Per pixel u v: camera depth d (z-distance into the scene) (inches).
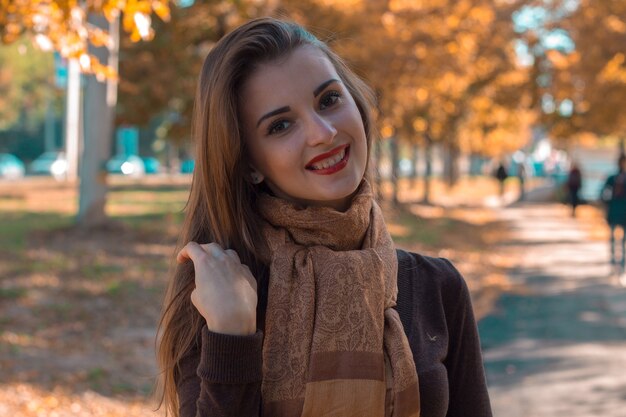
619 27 913.5
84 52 214.7
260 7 706.2
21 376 289.7
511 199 1769.2
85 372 300.8
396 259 82.3
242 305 72.4
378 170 97.9
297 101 79.0
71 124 1865.2
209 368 70.8
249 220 80.4
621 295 529.7
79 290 461.1
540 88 1130.0
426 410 79.7
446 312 86.3
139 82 756.0
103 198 731.4
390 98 939.3
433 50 927.7
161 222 839.1
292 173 79.6
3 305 416.2
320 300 75.5
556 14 1069.1
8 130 3223.4
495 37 1082.1
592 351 358.0
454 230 1001.5
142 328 386.3
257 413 72.3
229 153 79.4
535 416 262.1
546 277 625.0
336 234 78.8
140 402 272.4
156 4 209.6
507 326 419.2
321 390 73.7
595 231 1080.2
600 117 1141.1
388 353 76.9
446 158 2284.7
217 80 79.4
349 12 807.7
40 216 928.9
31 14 211.9
